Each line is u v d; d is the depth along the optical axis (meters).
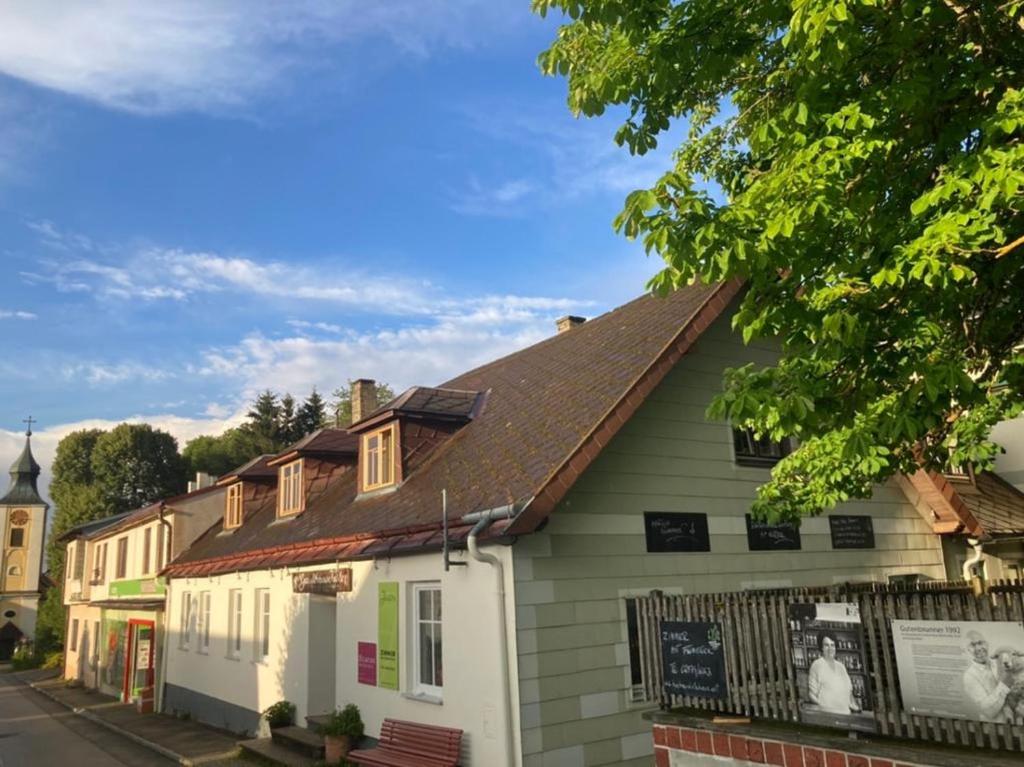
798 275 4.94
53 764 14.98
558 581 9.57
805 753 5.77
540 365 15.52
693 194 4.95
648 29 5.88
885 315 4.94
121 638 27.91
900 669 5.39
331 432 19.25
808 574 12.45
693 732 6.66
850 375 5.27
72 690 31.52
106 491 57.19
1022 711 4.75
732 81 6.75
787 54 5.99
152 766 14.45
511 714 8.95
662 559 10.66
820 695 5.86
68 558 38.75
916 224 4.56
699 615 6.98
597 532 10.12
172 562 23.53
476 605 9.69
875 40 4.92
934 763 5.01
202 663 19.88
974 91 4.86
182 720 20.17
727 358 12.34
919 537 14.48
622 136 6.59
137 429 60.16
